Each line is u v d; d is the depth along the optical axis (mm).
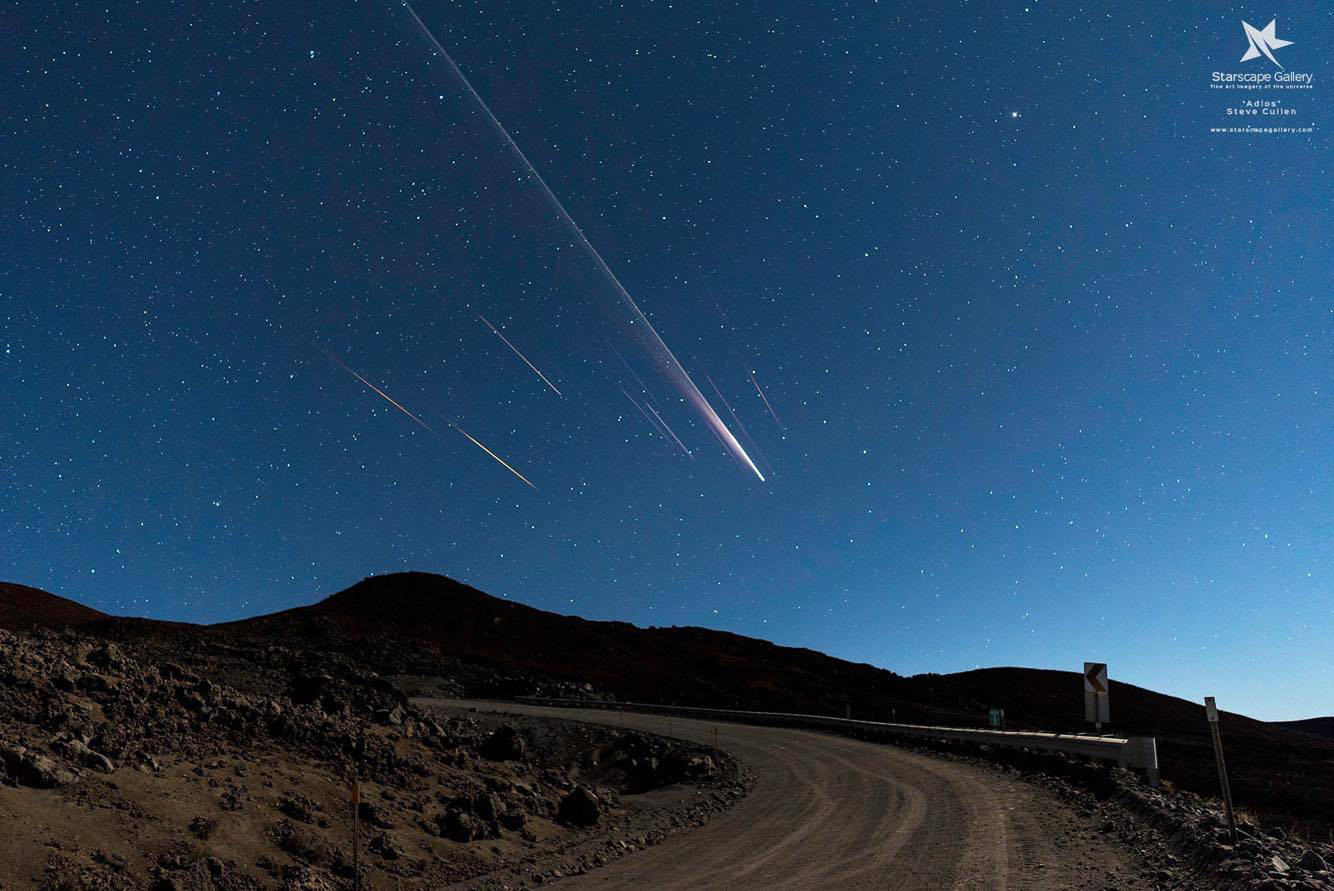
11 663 15703
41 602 73938
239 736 17219
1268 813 29344
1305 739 64438
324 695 24078
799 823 18891
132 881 10398
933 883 11562
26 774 11797
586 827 19891
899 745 33219
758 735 40250
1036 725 63344
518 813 18422
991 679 86688
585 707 52062
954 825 16203
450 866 14641
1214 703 11930
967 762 26219
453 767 21016
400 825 15719
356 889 11977
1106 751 19891
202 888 10898
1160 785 17531
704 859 15758
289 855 12852
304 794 15328
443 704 49219
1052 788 19344
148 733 15391
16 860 9766
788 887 12438
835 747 34500
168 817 12297
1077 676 88938
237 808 13586
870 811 19297
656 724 44375
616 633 91750
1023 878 11250
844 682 81875
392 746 20391
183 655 36438
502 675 65438
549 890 13883
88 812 11555
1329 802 32875
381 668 63656
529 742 36500
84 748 13109
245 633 71375
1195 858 10789
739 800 24188
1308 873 9328
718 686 73125
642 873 14852
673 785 28719
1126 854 12125
